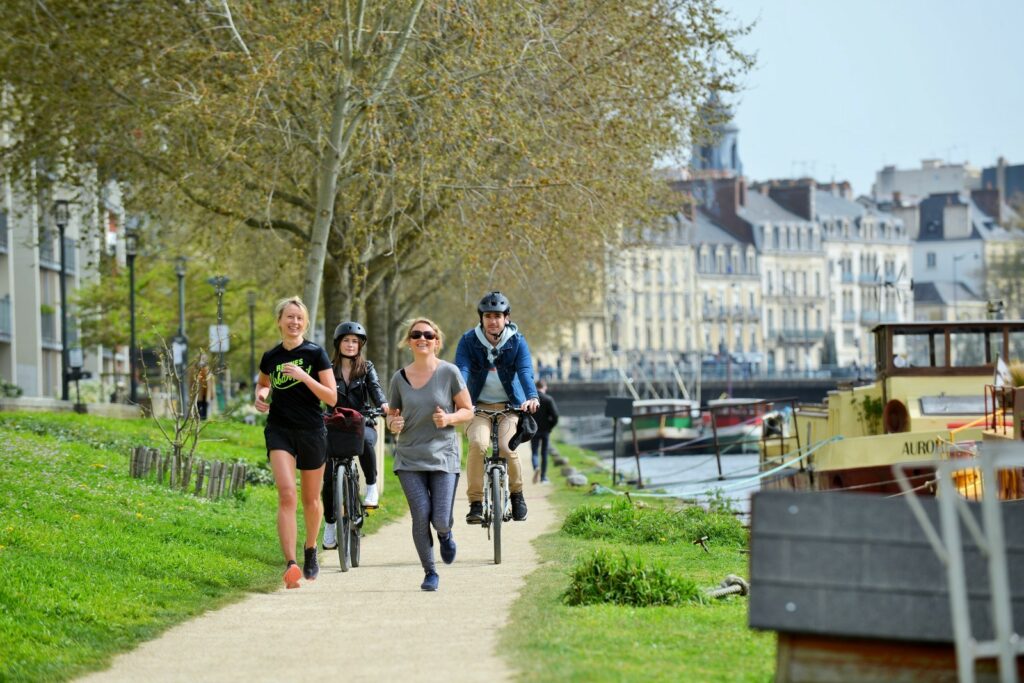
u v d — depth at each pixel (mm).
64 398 130625
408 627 32781
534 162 89250
